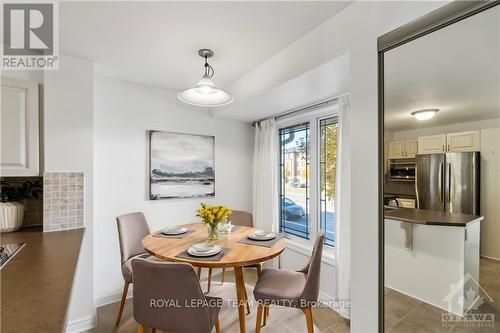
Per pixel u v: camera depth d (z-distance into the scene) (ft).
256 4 4.83
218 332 6.17
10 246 5.41
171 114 10.00
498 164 2.97
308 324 5.65
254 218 11.76
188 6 4.87
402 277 3.93
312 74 6.03
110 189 8.68
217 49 6.63
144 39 6.13
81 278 7.07
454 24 3.42
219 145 11.30
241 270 6.14
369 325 4.38
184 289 4.61
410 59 3.89
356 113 4.69
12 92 6.15
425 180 3.62
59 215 6.84
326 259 8.48
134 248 8.14
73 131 7.04
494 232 2.98
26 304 3.00
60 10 4.96
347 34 4.90
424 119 3.67
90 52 6.81
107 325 7.23
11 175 6.12
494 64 3.07
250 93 8.09
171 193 9.89
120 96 8.91
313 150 9.53
